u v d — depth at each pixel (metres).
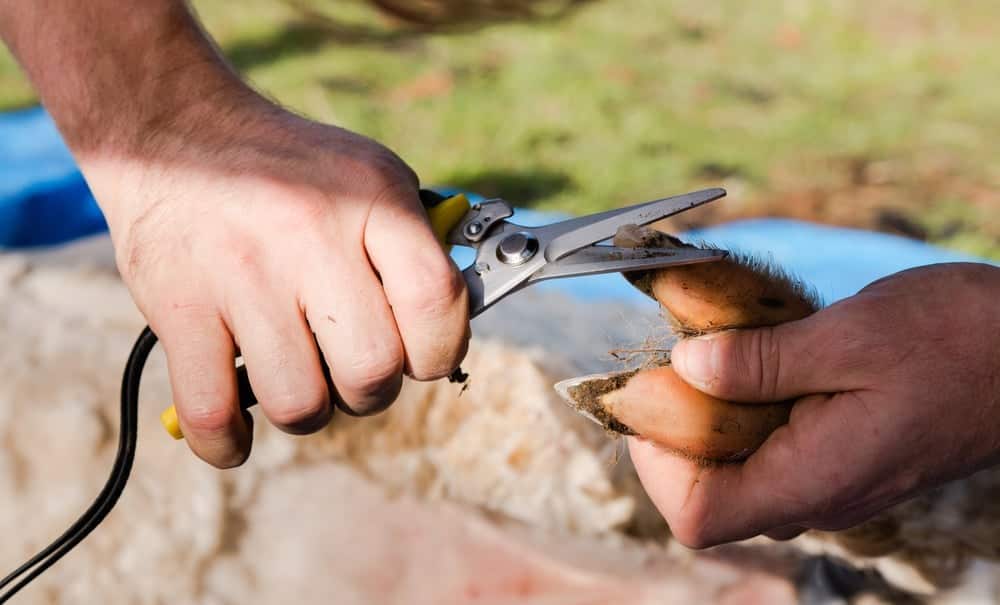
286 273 1.04
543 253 1.09
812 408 1.09
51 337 1.91
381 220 1.04
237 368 1.09
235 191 1.08
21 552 1.66
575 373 1.83
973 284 1.08
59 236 2.86
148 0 1.24
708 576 1.58
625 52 4.79
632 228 1.06
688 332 1.11
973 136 4.04
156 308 1.10
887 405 1.05
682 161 3.82
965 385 1.06
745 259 1.10
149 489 1.70
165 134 1.18
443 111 4.17
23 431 1.75
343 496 1.75
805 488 1.09
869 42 4.97
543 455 1.75
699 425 1.09
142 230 1.13
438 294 1.01
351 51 4.69
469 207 1.14
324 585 1.65
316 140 1.12
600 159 3.83
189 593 1.63
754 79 4.58
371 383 1.01
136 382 1.17
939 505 1.53
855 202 3.53
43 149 3.10
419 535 1.70
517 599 1.61
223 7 5.15
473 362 1.86
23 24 1.29
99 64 1.23
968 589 1.52
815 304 1.14
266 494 1.74
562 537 1.68
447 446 1.80
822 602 1.53
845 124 4.15
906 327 1.06
